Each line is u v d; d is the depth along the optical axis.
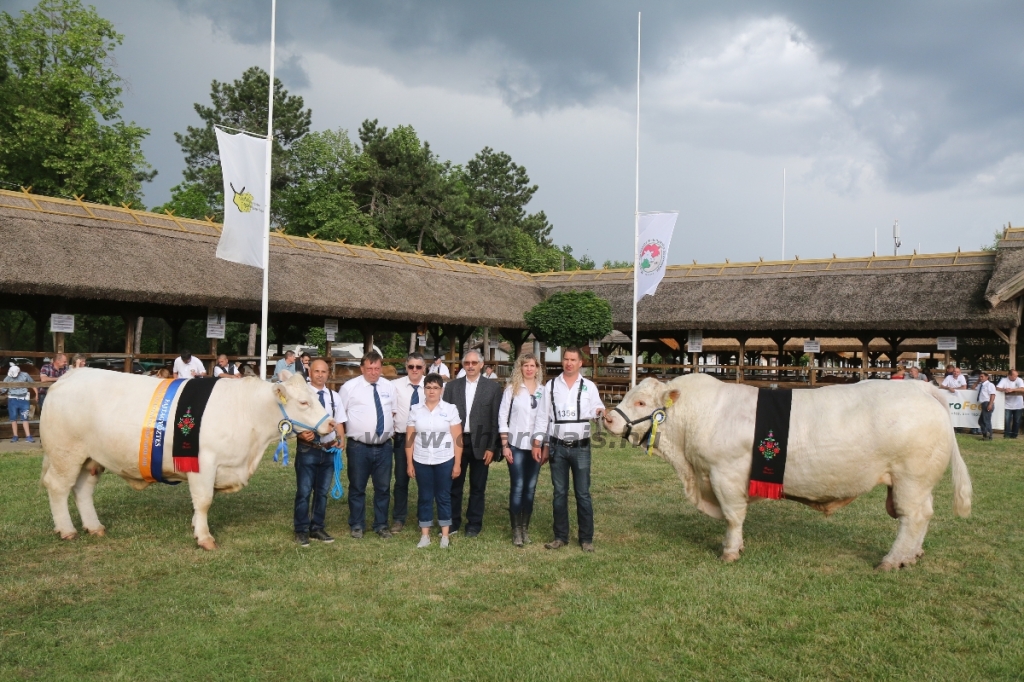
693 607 5.48
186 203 40.03
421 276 24.61
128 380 7.21
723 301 24.58
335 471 7.59
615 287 28.23
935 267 22.42
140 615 5.25
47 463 7.18
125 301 15.47
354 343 44.03
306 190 42.16
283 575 6.18
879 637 4.96
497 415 7.59
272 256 20.28
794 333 25.16
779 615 5.38
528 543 7.27
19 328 32.34
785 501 9.32
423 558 6.73
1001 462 12.72
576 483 7.07
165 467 7.00
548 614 5.40
